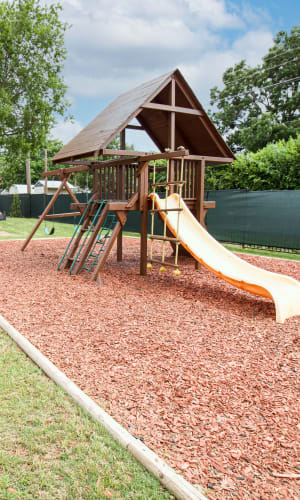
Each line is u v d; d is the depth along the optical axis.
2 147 18.44
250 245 14.12
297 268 9.78
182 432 2.79
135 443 2.59
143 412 3.04
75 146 9.47
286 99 38.81
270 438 2.75
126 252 12.55
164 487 2.30
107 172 10.52
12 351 4.21
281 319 5.43
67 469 2.40
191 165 9.58
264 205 13.34
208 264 6.87
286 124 34.19
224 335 4.85
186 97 8.57
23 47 17.27
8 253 11.80
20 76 17.34
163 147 11.13
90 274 8.71
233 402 3.22
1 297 6.43
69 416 2.96
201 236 7.94
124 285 7.64
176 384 3.51
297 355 4.25
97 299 6.45
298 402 3.24
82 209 10.22
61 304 6.07
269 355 4.23
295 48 36.25
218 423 2.92
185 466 2.44
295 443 2.70
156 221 17.84
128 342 4.52
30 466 2.42
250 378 3.67
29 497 2.18
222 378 3.66
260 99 40.41
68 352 4.17
